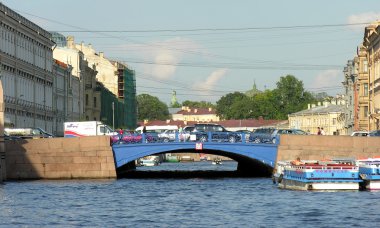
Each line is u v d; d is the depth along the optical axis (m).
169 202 97.25
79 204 94.75
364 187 111.75
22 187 118.44
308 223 76.19
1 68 165.88
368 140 136.62
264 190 113.69
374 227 73.12
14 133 148.50
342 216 80.88
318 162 112.25
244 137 138.88
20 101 180.12
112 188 117.81
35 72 193.88
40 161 136.25
